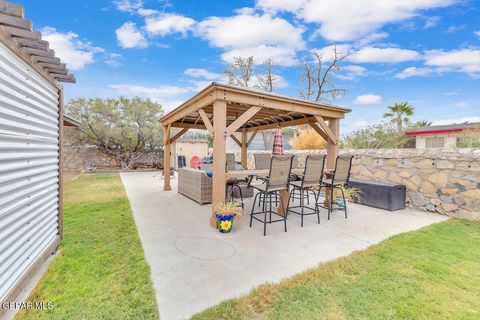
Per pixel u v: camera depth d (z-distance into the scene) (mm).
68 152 13695
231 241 3350
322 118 5219
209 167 6867
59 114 3135
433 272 2500
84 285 2264
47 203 2783
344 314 1903
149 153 15328
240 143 9211
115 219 4254
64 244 3164
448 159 4574
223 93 3799
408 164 5188
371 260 2758
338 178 4559
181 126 7629
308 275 2447
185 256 2875
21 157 2203
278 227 3965
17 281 2105
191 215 4625
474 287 2242
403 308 1964
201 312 1921
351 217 4543
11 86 2043
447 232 3666
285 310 1952
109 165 14758
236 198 6184
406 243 3236
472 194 4270
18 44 2127
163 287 2248
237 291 2201
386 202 5020
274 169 3746
